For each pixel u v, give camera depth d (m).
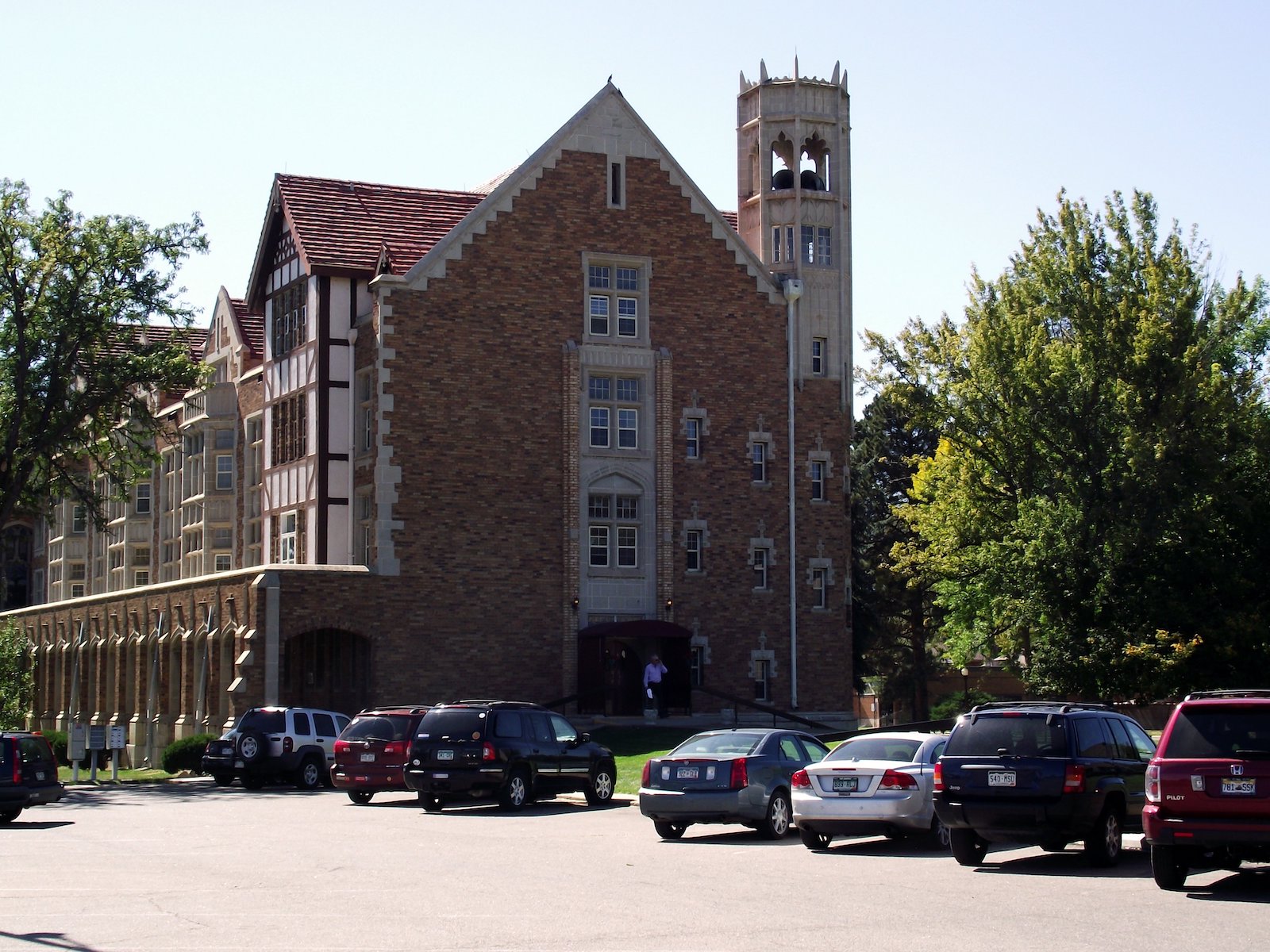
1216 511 40.56
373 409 47.19
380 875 18.48
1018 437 42.38
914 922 14.71
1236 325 43.19
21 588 89.50
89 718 59.22
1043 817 19.00
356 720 32.66
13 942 13.29
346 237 50.00
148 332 72.81
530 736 29.80
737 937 13.76
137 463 55.19
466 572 47.16
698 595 50.56
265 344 54.28
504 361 48.34
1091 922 14.73
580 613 48.78
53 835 24.52
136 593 54.50
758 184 53.69
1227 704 17.02
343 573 45.22
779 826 23.69
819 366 53.47
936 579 60.12
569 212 49.62
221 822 27.16
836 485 52.97
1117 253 42.34
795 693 51.25
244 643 44.09
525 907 15.66
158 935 13.72
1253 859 17.84
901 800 21.20
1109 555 39.56
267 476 52.97
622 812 29.44
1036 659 40.62
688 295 51.16
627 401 50.22
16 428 47.66
